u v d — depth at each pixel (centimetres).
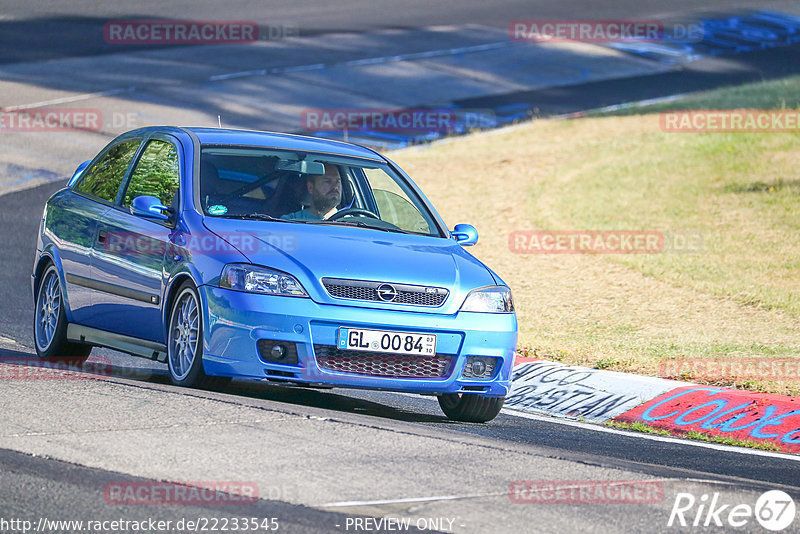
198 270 2727
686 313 4431
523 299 4716
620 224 6081
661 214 6238
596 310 4500
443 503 1888
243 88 10012
